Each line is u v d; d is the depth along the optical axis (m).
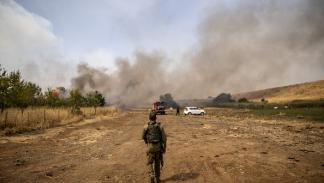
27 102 23.95
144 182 7.20
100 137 16.62
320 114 37.81
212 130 20.53
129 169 8.61
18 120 20.48
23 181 7.35
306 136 16.69
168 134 17.97
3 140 14.82
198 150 11.73
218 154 10.78
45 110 25.36
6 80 20.55
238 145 13.02
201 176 7.69
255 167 8.59
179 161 9.64
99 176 7.80
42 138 15.92
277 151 11.39
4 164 9.32
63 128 21.69
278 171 8.07
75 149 12.38
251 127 22.98
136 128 22.48
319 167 8.55
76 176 7.82
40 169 8.65
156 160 7.07
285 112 45.31
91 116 36.81
